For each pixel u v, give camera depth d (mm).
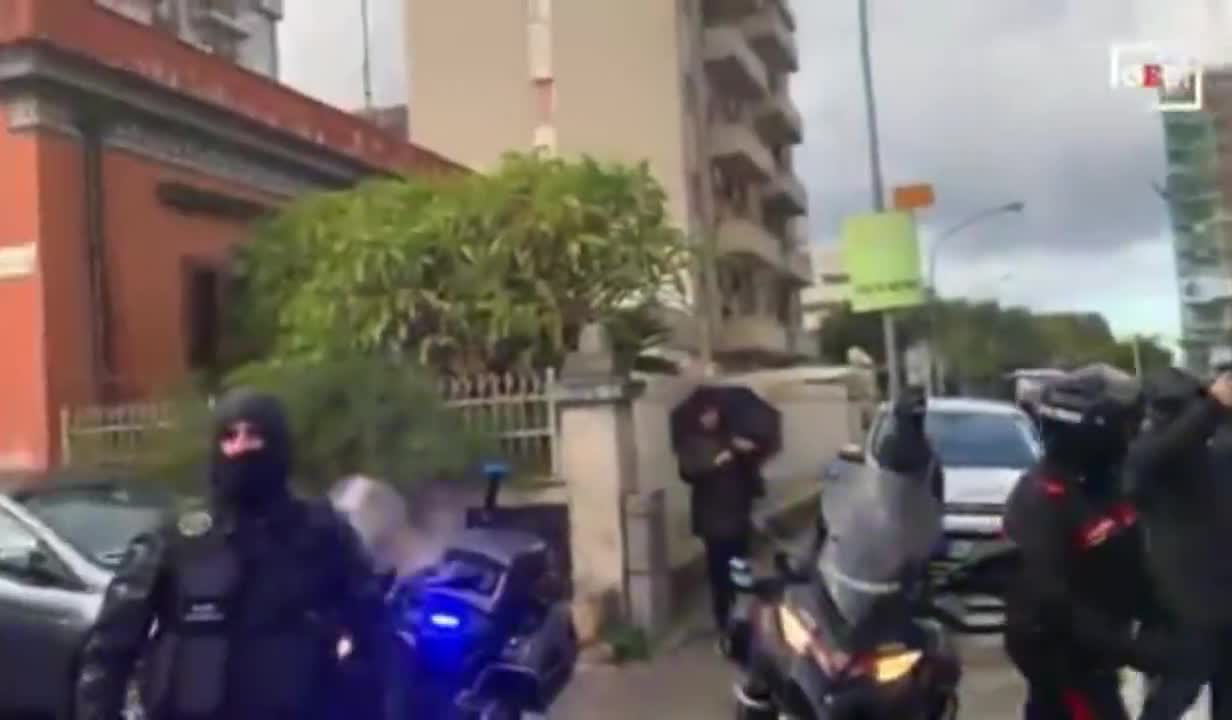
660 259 16984
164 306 19703
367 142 25109
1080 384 6320
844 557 6422
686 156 48719
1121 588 6336
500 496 12672
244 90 21562
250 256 19188
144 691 4258
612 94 48562
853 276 17875
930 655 6395
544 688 7984
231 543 4309
